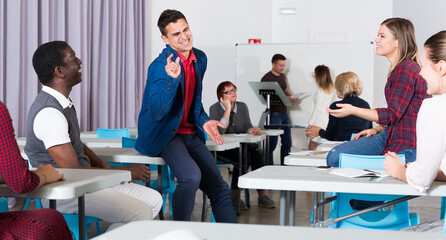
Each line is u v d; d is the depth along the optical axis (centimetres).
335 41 824
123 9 707
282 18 836
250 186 174
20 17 506
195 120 283
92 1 639
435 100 156
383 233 90
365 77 726
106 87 662
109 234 89
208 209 446
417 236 87
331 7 823
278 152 812
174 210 259
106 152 283
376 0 810
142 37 761
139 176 246
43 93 224
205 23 825
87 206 213
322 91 729
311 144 677
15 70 495
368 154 252
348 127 532
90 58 641
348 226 197
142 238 86
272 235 88
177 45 267
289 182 171
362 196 196
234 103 525
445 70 163
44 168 164
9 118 150
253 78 757
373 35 814
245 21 816
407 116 247
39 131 218
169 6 820
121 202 213
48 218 157
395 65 256
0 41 478
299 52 741
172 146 266
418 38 948
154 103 257
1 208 173
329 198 218
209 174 279
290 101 733
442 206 235
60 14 568
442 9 932
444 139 154
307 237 86
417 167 160
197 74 280
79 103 602
